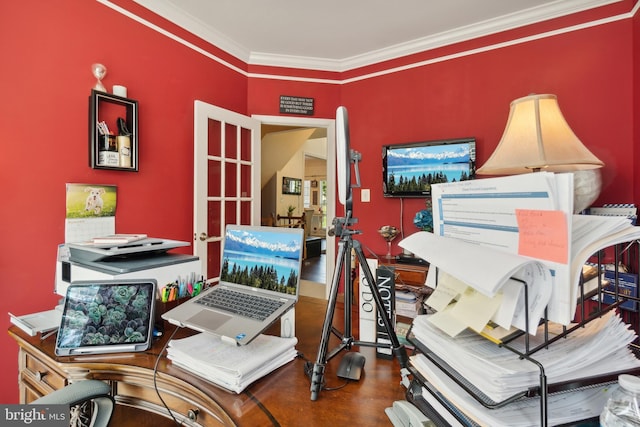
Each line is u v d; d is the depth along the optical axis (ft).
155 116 7.49
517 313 1.67
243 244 3.73
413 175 9.25
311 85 10.61
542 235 1.56
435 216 2.36
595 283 1.82
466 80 8.77
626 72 6.95
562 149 4.83
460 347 1.86
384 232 8.99
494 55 8.38
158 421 3.92
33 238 5.52
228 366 2.66
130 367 3.00
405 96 9.67
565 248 1.47
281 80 10.42
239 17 8.13
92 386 2.89
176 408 2.89
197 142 8.09
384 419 2.25
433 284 2.53
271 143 20.22
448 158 8.78
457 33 8.71
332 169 10.78
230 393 2.57
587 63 7.32
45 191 5.65
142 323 3.42
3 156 5.21
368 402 2.45
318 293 13.65
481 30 8.45
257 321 3.03
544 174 1.52
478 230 1.96
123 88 6.68
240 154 9.59
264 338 3.23
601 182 7.11
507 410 1.64
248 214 10.07
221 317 3.15
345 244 2.85
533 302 1.59
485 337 1.87
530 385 1.54
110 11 6.59
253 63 10.23
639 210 6.45
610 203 7.06
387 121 9.96
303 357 3.19
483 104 8.54
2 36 5.17
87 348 3.27
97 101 6.20
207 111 8.36
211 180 8.79
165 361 3.07
